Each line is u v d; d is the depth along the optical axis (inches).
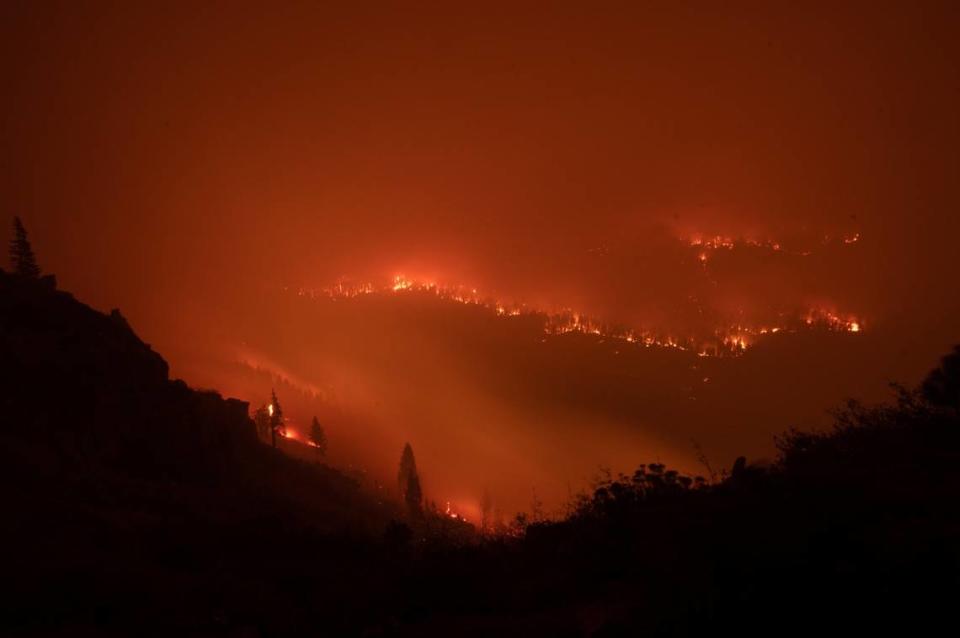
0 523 454.6
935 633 171.3
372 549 460.8
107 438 1097.4
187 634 298.7
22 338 1163.9
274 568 405.1
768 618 195.3
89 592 330.6
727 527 261.7
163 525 550.6
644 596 253.0
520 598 310.0
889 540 216.1
